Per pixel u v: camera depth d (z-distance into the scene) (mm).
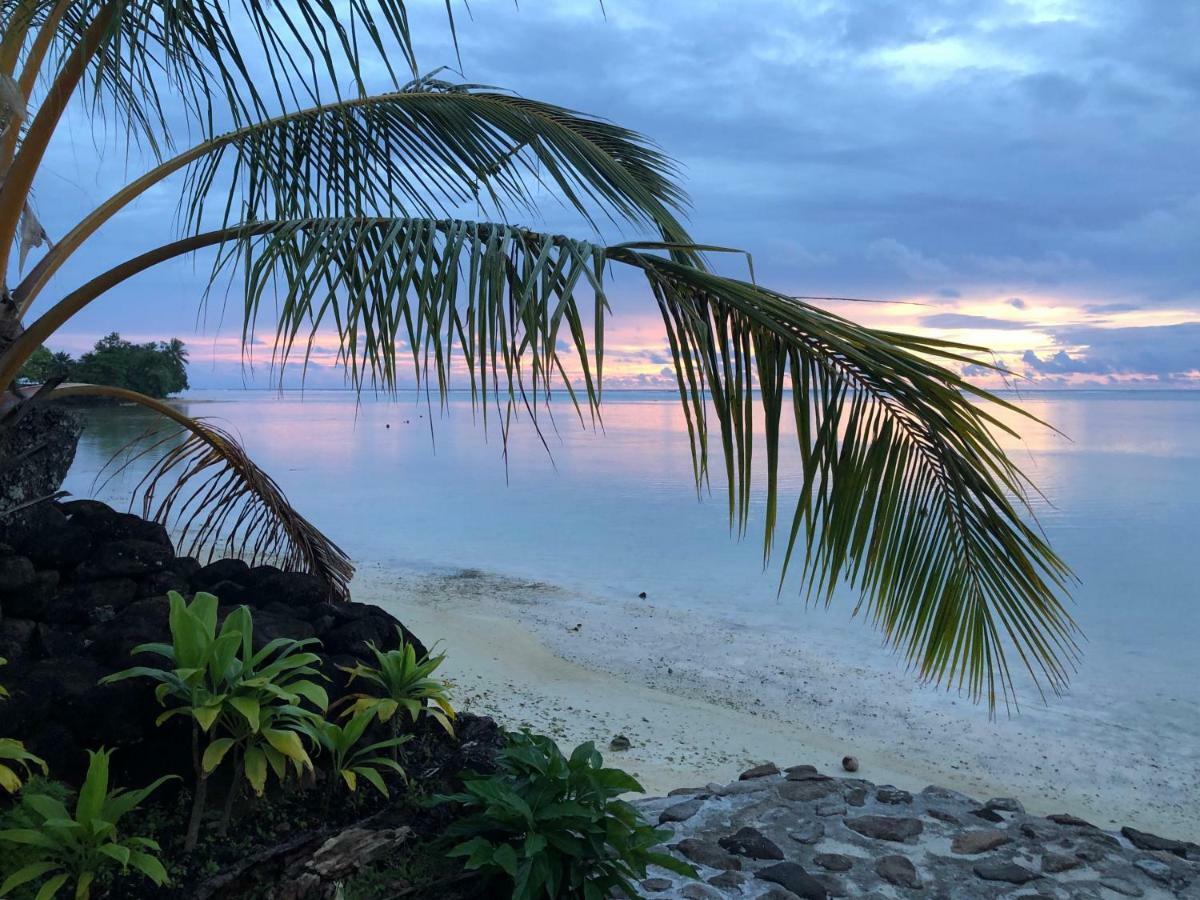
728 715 8367
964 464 2191
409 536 19656
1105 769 7582
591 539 19531
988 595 2346
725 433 2350
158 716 2828
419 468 40000
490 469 39656
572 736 7457
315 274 2297
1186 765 7676
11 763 2602
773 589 14258
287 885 2621
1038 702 9266
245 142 3441
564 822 2789
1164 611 13859
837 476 2334
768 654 10531
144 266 2783
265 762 2557
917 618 2428
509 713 7926
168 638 3082
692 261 3445
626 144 4277
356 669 3338
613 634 11203
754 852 3502
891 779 7090
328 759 3150
